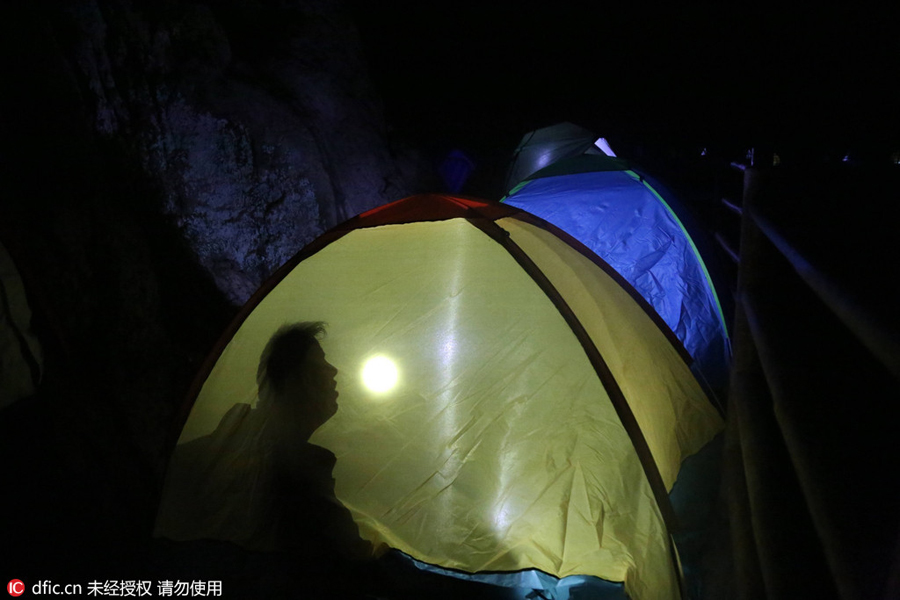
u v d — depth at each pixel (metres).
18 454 2.51
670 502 2.67
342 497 2.69
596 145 7.21
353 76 6.79
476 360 2.78
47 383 2.73
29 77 3.25
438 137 10.70
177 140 4.34
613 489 2.54
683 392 3.22
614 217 4.67
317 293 2.95
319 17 6.66
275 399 2.33
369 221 3.06
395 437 2.75
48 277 2.97
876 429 0.65
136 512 2.89
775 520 0.77
